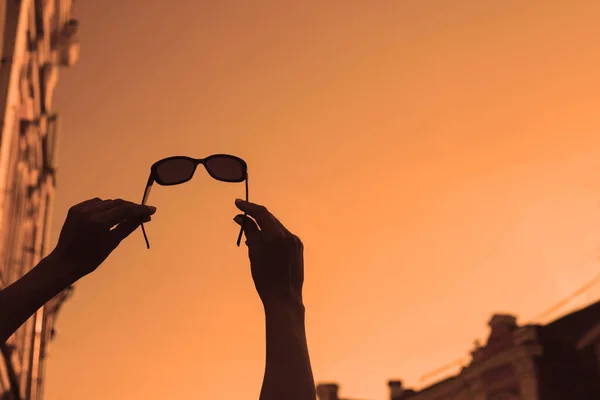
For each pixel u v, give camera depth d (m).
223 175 1.35
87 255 0.96
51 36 14.66
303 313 1.02
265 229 1.04
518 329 20.09
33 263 14.92
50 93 14.98
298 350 0.96
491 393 20.64
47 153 16.06
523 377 19.41
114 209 0.96
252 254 1.03
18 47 8.87
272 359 0.95
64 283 0.94
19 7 9.09
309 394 0.91
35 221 15.36
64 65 15.80
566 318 20.56
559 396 18.47
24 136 11.94
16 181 11.63
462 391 22.30
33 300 0.91
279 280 1.03
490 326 21.39
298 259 1.06
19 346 13.29
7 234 11.05
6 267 11.13
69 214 0.96
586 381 18.36
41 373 15.63
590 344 18.59
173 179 1.33
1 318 0.87
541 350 19.42
